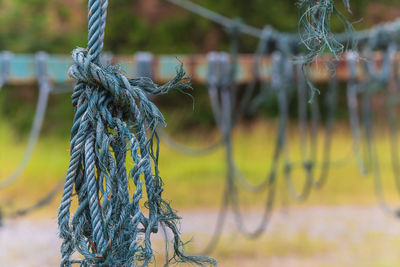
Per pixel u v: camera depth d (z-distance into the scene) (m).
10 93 16.88
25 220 8.88
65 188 1.49
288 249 7.44
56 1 17.45
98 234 1.44
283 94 5.96
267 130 15.38
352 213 9.70
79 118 1.51
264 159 13.96
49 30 17.45
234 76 6.02
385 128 15.11
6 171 12.55
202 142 15.83
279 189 11.55
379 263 6.70
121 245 1.44
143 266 1.45
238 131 15.60
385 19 18.38
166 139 6.38
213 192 11.26
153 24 17.73
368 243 7.71
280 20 17.41
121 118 1.53
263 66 6.12
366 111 6.00
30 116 16.53
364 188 11.44
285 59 5.72
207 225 8.78
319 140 14.95
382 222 9.03
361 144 14.30
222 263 6.67
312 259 6.97
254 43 17.41
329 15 1.53
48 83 5.97
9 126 16.53
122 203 1.44
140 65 5.55
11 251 7.11
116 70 1.55
